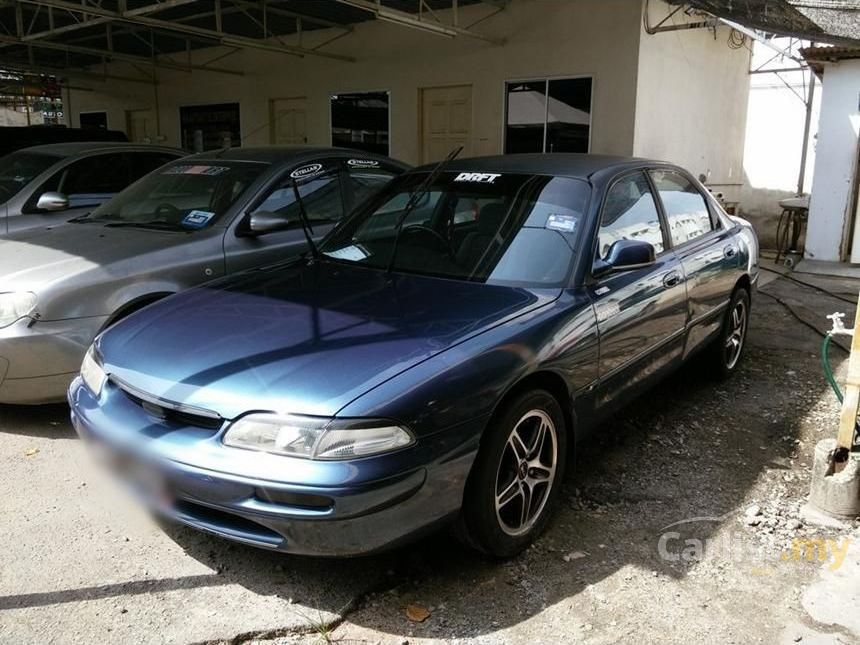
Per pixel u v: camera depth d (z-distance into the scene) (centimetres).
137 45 1468
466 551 317
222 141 1491
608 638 265
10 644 255
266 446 256
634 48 941
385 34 1179
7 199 666
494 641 263
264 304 336
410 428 259
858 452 354
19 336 397
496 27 1051
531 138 1052
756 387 532
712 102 1189
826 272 989
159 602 280
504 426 292
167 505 281
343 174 570
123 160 740
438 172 419
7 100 2381
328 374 269
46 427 431
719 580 301
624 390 383
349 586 293
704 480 388
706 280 466
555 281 349
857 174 991
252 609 278
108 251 445
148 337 313
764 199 1377
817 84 1309
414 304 329
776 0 763
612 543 327
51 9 1107
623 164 427
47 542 316
